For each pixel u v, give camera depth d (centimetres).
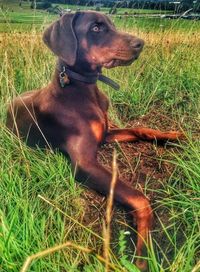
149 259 57
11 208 66
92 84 80
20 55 131
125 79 123
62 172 78
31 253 58
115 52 76
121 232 55
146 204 66
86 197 77
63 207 71
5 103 100
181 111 110
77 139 77
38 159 80
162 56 139
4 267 56
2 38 136
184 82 125
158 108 114
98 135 78
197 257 61
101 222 71
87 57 78
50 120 80
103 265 58
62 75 79
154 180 81
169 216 71
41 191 73
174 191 76
